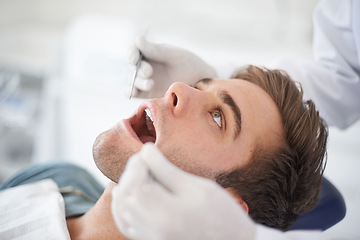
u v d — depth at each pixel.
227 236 0.56
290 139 0.91
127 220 0.53
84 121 1.74
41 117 1.95
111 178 0.80
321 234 1.09
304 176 0.91
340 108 1.21
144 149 0.55
